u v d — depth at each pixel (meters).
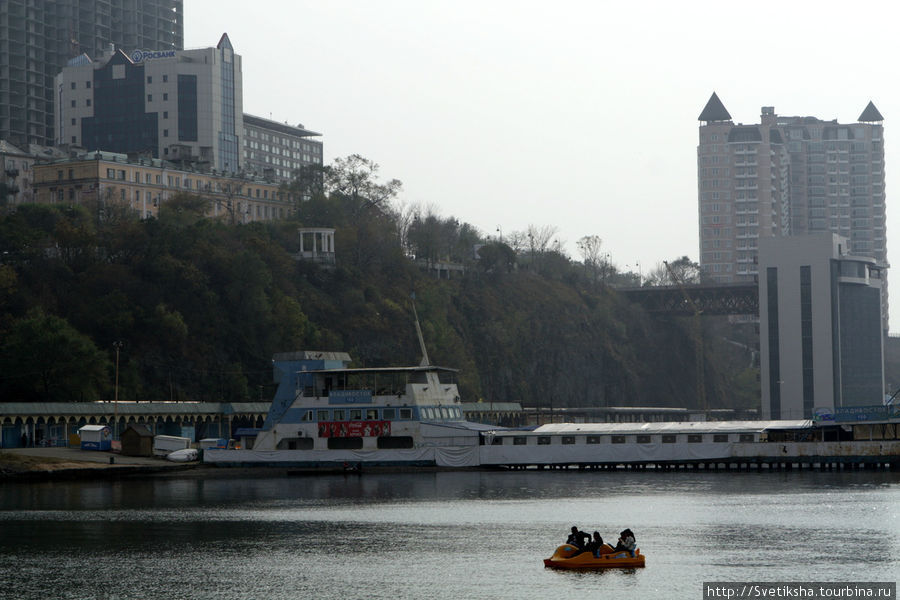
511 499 141.50
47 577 90.56
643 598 81.12
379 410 181.38
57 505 138.25
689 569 90.75
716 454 175.62
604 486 156.00
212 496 149.25
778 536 106.75
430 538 109.12
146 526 118.62
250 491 155.88
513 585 85.69
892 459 169.38
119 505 138.12
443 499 143.12
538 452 180.50
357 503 139.75
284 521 122.12
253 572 92.12
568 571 90.88
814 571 89.50
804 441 175.62
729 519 118.50
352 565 94.69
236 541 108.06
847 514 121.06
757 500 134.88
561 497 142.88
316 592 84.38
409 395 181.50
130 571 92.88
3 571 93.19
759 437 176.50
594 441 179.88
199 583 87.94
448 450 181.38
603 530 112.75
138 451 195.25
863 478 160.88
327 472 181.25
